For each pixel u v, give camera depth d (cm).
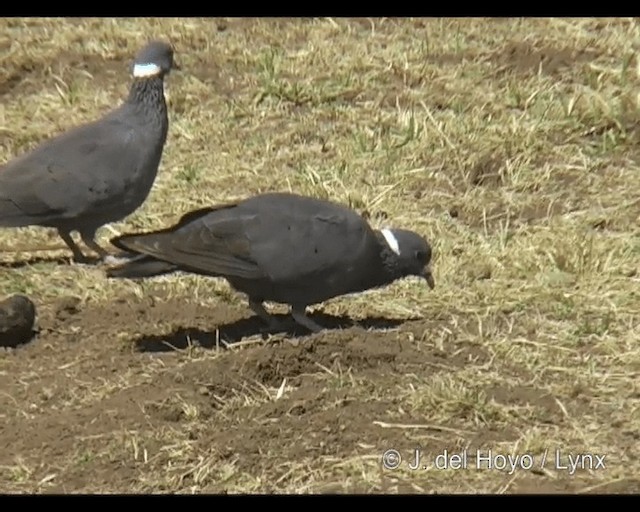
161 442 1127
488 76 1747
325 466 1102
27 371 1250
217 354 1248
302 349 1214
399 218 1489
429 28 1862
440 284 1360
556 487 1072
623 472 1089
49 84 1817
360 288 1265
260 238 1226
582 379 1209
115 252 1484
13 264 1452
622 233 1454
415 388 1184
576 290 1344
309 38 1859
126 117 1427
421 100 1703
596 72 1720
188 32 1886
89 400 1197
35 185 1400
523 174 1554
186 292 1373
